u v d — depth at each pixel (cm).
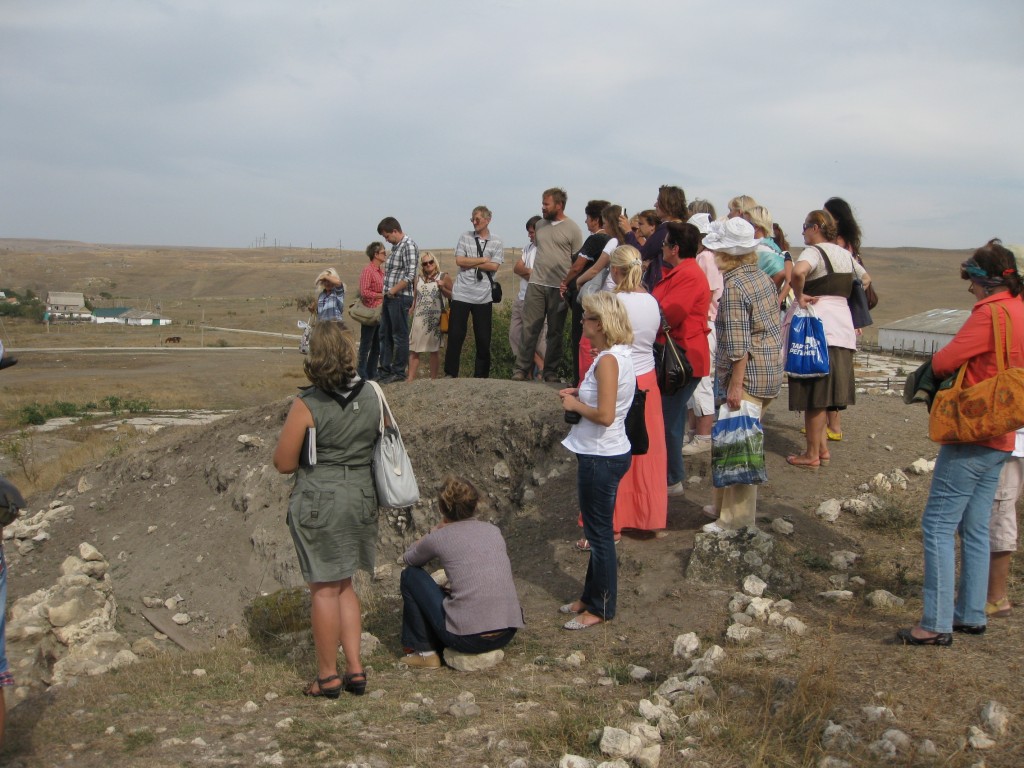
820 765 360
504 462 895
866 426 908
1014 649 447
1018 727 375
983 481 455
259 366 6469
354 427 463
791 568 591
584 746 396
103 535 1134
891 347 6400
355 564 470
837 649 471
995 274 441
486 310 1131
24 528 1155
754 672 454
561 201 1027
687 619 555
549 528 768
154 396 4397
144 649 790
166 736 417
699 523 693
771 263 758
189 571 991
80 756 398
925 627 462
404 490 475
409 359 1195
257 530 989
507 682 489
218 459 1143
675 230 643
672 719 412
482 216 1115
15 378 5478
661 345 635
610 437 537
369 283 1216
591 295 542
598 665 507
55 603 700
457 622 513
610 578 562
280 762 384
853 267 759
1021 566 571
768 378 599
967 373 448
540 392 973
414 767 381
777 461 803
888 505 691
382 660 555
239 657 586
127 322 12244
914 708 398
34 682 643
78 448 1814
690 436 864
